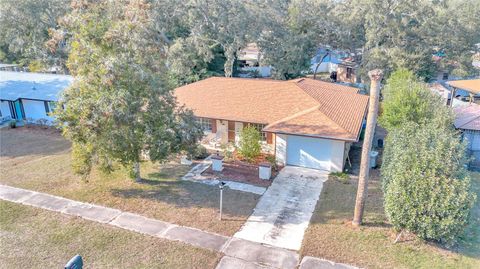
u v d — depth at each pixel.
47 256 11.70
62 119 14.88
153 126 15.43
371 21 38.03
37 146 23.23
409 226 12.06
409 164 12.27
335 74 50.38
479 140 20.23
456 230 11.70
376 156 20.03
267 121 20.27
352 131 18.56
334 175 18.47
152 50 16.44
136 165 17.30
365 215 14.36
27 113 29.62
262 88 23.61
